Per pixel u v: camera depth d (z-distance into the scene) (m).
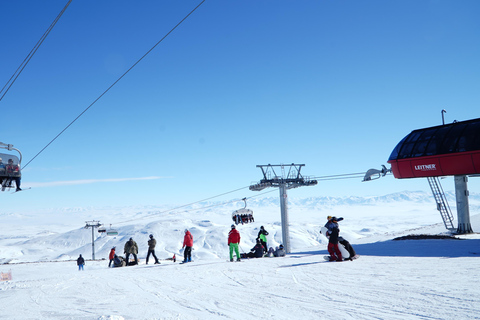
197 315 6.41
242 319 5.95
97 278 13.00
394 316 5.45
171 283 10.68
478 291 6.63
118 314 6.70
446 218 28.89
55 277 14.23
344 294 7.30
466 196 28.02
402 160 26.77
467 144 23.14
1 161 20.86
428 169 25.16
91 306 7.67
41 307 7.84
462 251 13.85
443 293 6.66
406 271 9.59
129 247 23.89
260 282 9.70
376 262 11.95
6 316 7.04
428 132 26.47
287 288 8.49
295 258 15.62
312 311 6.14
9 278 22.88
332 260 13.22
